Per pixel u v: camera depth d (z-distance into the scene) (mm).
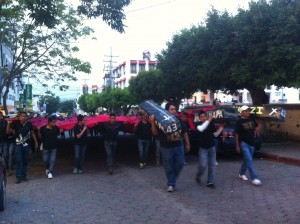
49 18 12953
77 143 11602
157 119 8172
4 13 13969
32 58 21266
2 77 26312
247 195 7945
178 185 9156
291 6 15438
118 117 13945
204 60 19000
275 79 15594
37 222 6398
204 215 6551
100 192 8695
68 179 10602
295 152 13859
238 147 9227
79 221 6406
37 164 13867
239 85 19672
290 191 8219
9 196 8516
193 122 14477
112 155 11531
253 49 16188
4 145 12078
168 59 24750
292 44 14789
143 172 11438
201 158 8766
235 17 17281
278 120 17016
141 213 6789
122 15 12484
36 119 17453
